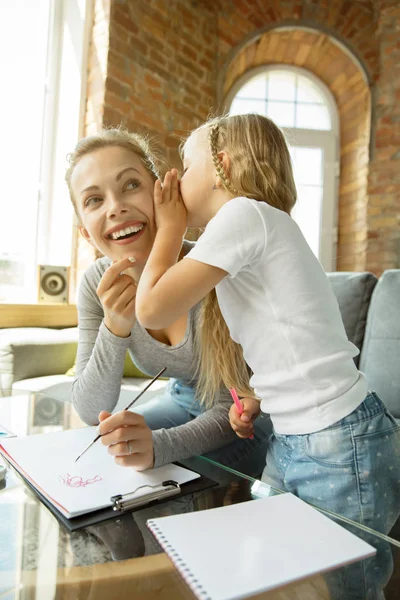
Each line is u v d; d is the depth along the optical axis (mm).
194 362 1188
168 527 543
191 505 626
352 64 3973
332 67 4105
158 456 770
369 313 1745
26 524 566
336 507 786
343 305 1786
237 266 783
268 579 440
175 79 3312
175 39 3305
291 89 4215
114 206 1004
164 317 781
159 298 776
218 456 1049
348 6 3896
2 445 816
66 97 3021
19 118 2938
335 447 790
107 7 2881
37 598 420
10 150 2908
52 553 499
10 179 2914
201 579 436
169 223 915
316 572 460
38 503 627
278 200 955
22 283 2984
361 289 1782
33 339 2072
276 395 849
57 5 3053
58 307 2652
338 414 800
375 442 800
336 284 1835
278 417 863
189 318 1129
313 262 864
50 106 3051
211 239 786
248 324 856
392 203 3820
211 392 1107
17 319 2459
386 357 1626
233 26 3703
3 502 627
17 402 1205
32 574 460
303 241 864
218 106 3645
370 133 3883
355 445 788
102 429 729
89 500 609
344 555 490
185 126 3387
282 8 3814
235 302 871
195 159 982
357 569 472
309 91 4250
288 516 580
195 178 958
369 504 774
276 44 3945
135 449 732
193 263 777
